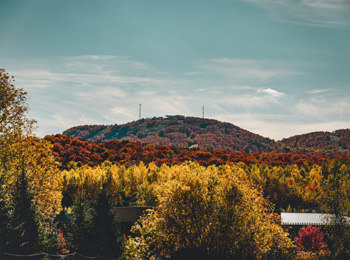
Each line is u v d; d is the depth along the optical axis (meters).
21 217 28.59
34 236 28.53
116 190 70.94
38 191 39.41
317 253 37.06
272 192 70.62
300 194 71.19
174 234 30.45
